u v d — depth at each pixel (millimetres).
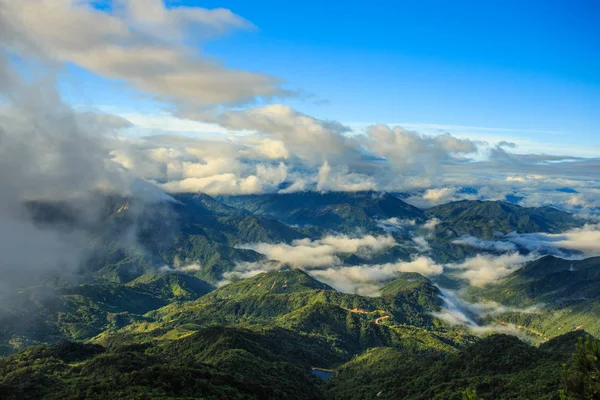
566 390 104000
